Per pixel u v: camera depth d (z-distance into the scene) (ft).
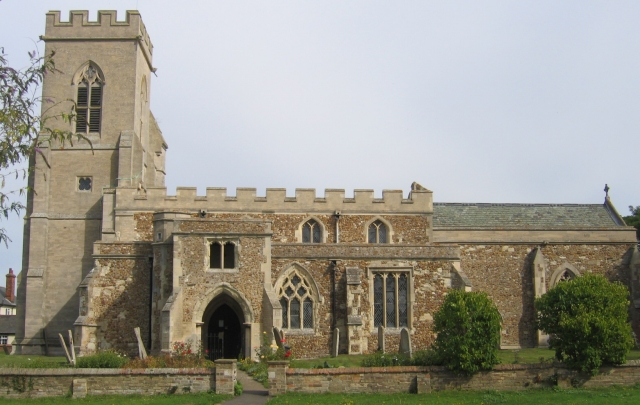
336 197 161.27
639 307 163.53
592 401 86.17
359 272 136.26
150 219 157.58
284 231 159.12
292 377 92.07
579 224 178.50
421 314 137.08
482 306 97.60
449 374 95.76
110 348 130.11
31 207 170.81
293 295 134.82
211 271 124.98
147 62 193.16
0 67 82.99
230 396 89.04
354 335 132.05
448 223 175.01
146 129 192.44
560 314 100.58
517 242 167.22
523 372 96.73
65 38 178.40
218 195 159.22
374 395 91.45
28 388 89.71
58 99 176.45
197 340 122.62
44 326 164.55
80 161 172.96
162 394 89.97
